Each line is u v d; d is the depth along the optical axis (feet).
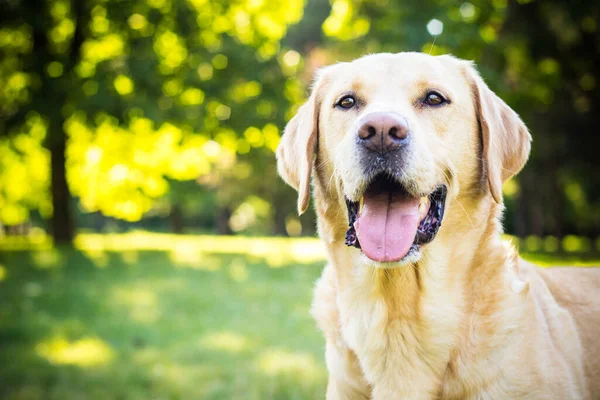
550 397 9.37
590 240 96.48
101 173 71.92
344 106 10.90
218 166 111.65
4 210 89.61
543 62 51.31
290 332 25.17
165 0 56.03
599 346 10.64
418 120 10.27
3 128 53.47
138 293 33.94
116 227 165.27
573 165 66.69
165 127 58.59
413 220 9.79
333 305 10.90
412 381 9.84
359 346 10.21
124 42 56.59
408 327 9.85
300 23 95.09
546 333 9.93
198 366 20.31
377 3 50.96
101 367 20.11
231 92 57.67
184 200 99.19
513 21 49.90
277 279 39.88
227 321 27.17
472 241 10.21
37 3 53.67
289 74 60.64
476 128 10.82
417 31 43.16
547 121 58.23
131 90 54.08
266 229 160.04
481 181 10.77
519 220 82.99
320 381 18.75
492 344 9.46
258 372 19.61
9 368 19.86
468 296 9.85
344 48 65.26
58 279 38.42
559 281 11.31
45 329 25.08
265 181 115.96
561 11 48.55
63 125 55.57
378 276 9.91
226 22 59.72
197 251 60.13
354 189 9.78
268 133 58.65
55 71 53.42
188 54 57.11
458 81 10.87
